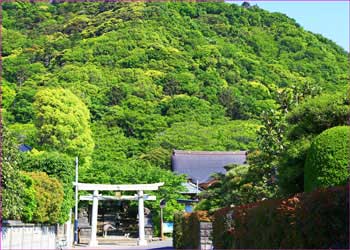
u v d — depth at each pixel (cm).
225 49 11419
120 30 11175
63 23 12319
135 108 8769
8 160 2203
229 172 3491
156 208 5319
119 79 9662
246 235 1778
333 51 12656
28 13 12756
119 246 4281
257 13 13600
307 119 2166
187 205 5531
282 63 11569
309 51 12025
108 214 5331
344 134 1736
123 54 10488
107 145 7375
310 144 1945
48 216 3162
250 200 3045
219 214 2244
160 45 10862
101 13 12250
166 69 10262
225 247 2114
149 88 9456
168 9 12425
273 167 2798
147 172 5431
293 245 1327
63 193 3441
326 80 10856
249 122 8919
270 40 12512
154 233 5316
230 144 7950
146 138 8012
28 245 2780
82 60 10238
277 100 2964
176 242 3625
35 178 3031
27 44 11000
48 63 10281
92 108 8344
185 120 8756
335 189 1205
